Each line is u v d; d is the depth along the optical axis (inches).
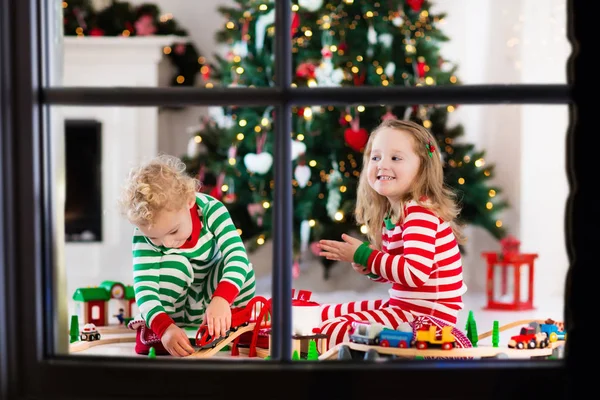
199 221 79.2
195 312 82.4
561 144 169.3
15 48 42.1
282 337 42.9
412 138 80.5
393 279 76.5
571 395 41.3
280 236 43.0
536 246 169.8
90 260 180.9
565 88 41.7
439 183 81.6
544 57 173.2
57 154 47.4
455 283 78.8
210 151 172.4
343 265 182.5
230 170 168.9
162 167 74.5
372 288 181.9
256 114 167.2
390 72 165.9
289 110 43.1
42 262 43.1
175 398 41.6
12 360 42.2
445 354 63.8
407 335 64.2
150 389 41.7
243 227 171.8
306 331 73.2
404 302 78.6
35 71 42.5
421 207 78.7
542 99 41.8
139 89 43.0
